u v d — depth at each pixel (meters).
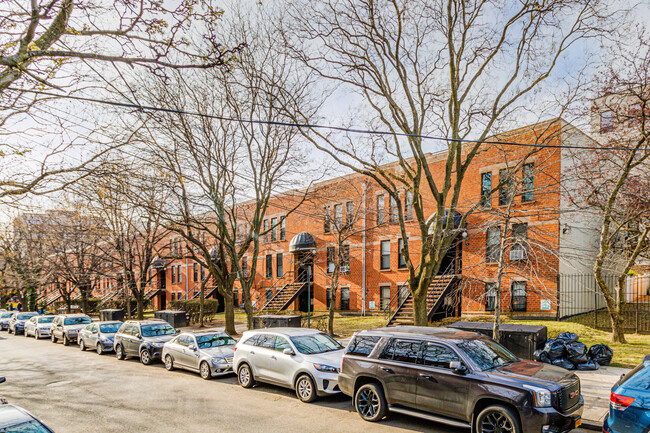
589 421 7.65
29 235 30.92
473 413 7.06
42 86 7.41
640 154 16.19
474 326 13.10
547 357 11.80
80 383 12.70
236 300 40.16
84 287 37.56
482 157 22.17
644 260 21.62
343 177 29.00
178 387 11.88
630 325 19.06
